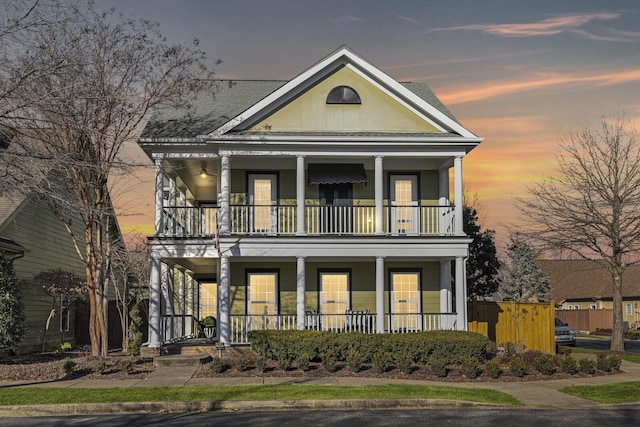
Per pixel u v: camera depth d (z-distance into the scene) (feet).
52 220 93.40
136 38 72.08
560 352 84.38
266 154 76.28
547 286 158.51
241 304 82.94
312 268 83.66
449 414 46.65
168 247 74.69
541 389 56.75
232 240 74.64
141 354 72.84
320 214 81.46
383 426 42.16
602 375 65.16
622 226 87.71
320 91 78.74
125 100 71.51
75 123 64.75
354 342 68.64
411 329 79.51
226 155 75.92
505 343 81.41
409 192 85.05
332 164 82.69
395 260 82.84
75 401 48.93
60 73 60.85
